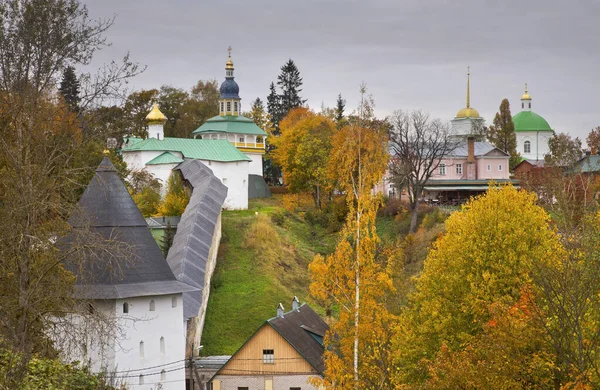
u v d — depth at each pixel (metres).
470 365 52.06
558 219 113.88
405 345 70.62
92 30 61.12
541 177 152.12
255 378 88.56
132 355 71.38
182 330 75.62
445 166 194.50
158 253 75.44
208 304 117.06
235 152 173.25
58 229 57.25
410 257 132.00
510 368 51.09
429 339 70.62
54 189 56.72
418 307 78.69
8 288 54.38
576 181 146.88
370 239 71.50
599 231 67.00
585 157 178.25
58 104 63.53
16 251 54.06
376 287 71.00
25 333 52.06
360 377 68.06
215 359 91.56
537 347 52.97
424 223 147.00
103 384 51.09
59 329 57.69
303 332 93.38
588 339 51.00
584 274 52.25
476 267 71.62
